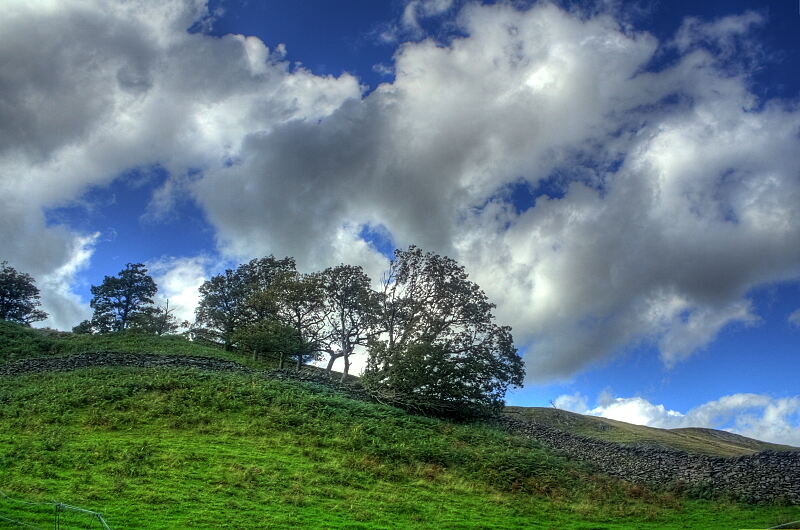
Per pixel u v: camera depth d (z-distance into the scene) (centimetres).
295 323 6519
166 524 1903
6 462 2347
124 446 2702
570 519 2577
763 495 3188
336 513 2220
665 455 3991
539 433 4500
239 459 2698
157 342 6694
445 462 3145
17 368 4509
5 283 8788
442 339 5219
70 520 1844
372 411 3984
